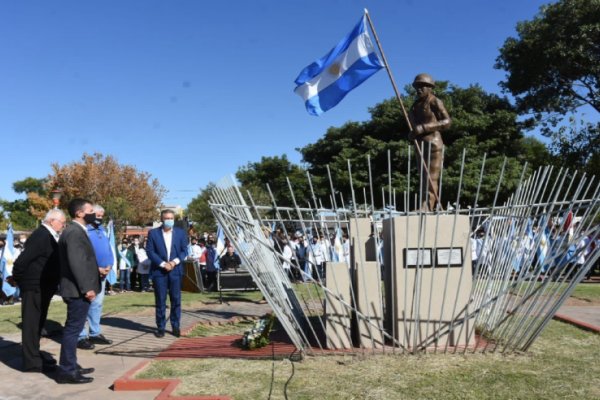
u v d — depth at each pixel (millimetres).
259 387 5285
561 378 5422
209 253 16734
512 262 6965
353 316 6992
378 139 26062
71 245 5848
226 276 15352
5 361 6898
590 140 24250
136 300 13789
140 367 6219
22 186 80500
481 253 6562
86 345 7582
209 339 8078
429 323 6578
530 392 4992
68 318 5906
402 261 6680
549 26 23562
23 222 59844
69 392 5500
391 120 25406
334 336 6656
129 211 29875
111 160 42031
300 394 5043
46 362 6438
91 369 6250
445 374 5582
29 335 6344
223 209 6453
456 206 6223
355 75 7531
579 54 23016
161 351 7266
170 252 8492
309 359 6285
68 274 5910
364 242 8070
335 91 7660
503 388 5117
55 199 14883
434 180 7691
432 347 6605
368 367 5883
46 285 6531
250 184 38031
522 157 25781
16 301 15750
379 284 6609
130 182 42812
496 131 25422
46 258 6480
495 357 6227
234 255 18000
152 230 8570
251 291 16219
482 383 5270
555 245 6617
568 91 25844
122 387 5516
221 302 13148
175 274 8516
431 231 6684
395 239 6723
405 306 6332
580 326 8320
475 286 6555
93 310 7828
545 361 6090
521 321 6504
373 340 6473
